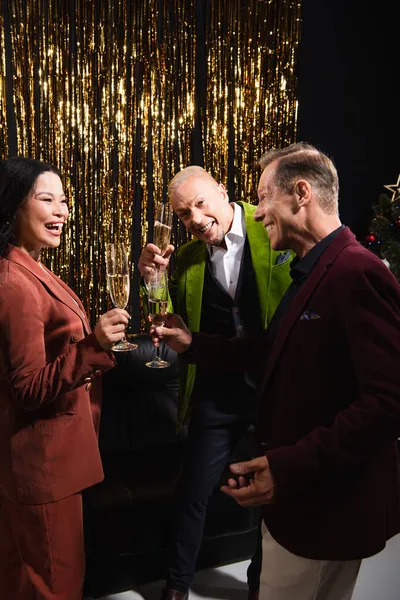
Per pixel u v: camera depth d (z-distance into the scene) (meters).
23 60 3.07
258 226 2.05
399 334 1.07
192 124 3.48
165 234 1.79
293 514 1.23
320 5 3.71
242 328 2.09
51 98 3.16
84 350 1.45
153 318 1.66
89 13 3.15
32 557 1.65
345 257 1.16
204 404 2.13
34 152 3.18
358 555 1.19
